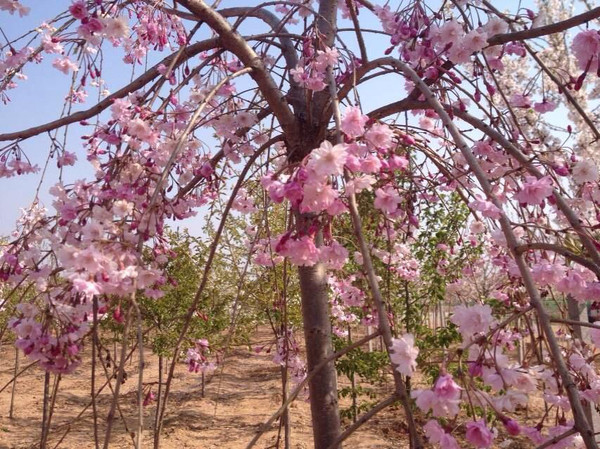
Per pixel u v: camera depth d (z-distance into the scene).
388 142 1.95
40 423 7.27
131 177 2.40
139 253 1.71
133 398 8.00
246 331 7.48
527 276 1.42
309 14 3.47
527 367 1.55
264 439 6.43
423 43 2.64
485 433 1.33
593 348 2.22
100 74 3.05
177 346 2.06
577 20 2.17
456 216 4.70
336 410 2.72
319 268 2.79
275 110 2.69
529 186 1.84
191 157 3.17
